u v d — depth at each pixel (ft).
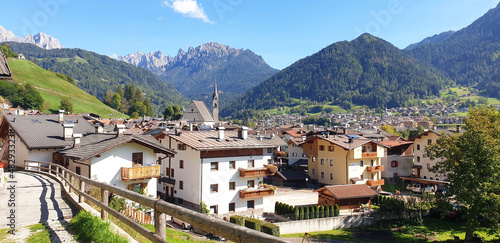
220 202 123.34
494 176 101.35
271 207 152.05
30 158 96.12
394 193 188.34
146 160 87.61
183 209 13.83
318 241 109.91
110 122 332.60
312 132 261.24
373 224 135.54
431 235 121.80
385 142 227.81
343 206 141.38
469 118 110.11
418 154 209.15
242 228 10.32
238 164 129.08
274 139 272.31
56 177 65.31
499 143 100.68
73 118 132.46
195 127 218.38
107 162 80.59
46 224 29.78
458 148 106.63
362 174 194.70
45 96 485.56
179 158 129.90
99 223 26.30
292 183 212.43
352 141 195.11
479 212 105.29
